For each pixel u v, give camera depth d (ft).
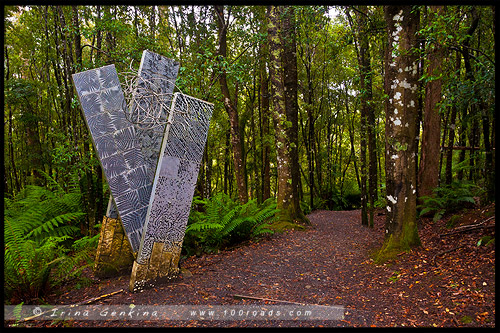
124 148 13.30
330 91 54.29
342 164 70.38
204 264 16.21
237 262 16.57
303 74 48.57
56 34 23.89
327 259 17.75
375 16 24.04
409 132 15.90
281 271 15.39
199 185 38.52
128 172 13.32
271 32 27.45
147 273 12.49
